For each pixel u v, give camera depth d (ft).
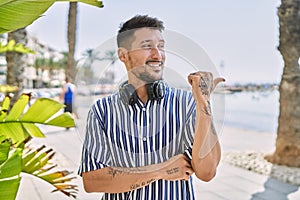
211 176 4.44
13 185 3.72
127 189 4.26
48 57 114.93
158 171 4.18
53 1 3.69
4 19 3.72
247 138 30.86
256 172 18.97
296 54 19.93
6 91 15.72
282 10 20.11
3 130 5.05
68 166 18.38
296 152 20.15
